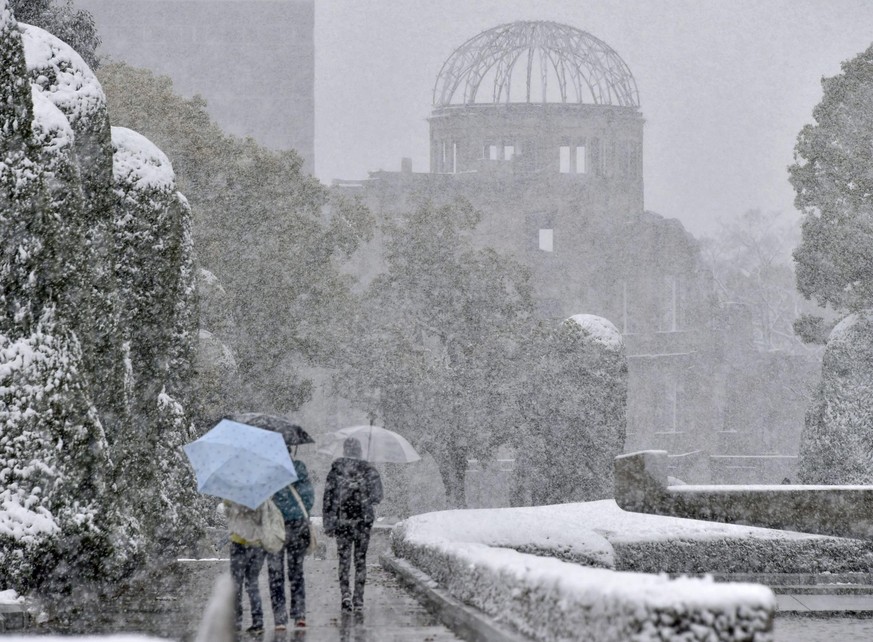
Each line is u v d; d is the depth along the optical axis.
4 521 29.05
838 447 88.50
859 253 95.88
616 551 49.41
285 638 24.72
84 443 30.95
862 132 99.00
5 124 29.98
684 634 14.41
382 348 106.44
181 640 24.42
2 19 29.62
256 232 102.62
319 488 135.50
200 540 53.81
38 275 30.52
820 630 34.88
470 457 109.81
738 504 40.91
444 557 31.11
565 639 17.50
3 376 29.61
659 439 153.38
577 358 99.00
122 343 37.66
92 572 31.28
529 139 172.75
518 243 167.75
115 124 97.50
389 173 166.50
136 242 42.41
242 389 99.81
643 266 158.75
